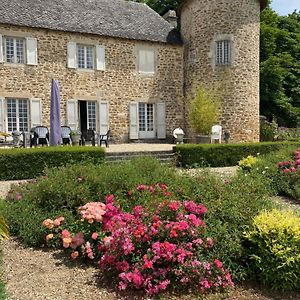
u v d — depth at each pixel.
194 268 3.72
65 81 16.45
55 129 11.92
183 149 12.11
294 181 7.93
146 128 18.62
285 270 3.84
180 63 18.98
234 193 4.99
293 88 27.20
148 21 19.19
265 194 5.49
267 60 24.77
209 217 4.34
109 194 5.32
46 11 16.48
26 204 5.75
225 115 17.11
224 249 4.02
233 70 17.02
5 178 9.55
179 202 4.46
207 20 17.41
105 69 17.27
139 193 5.13
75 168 6.19
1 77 15.25
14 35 15.32
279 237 3.92
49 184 5.72
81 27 16.59
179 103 19.03
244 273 3.96
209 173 5.93
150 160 7.17
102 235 4.45
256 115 17.55
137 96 18.03
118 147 15.20
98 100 17.19
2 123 15.31
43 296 3.62
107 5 18.86
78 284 3.90
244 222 4.35
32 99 15.84
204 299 3.65
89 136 14.88
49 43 16.06
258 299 3.71
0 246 4.82
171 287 3.76
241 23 17.02
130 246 3.82
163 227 3.97
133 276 3.65
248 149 13.03
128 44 17.73
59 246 4.93
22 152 9.70
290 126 26.30
